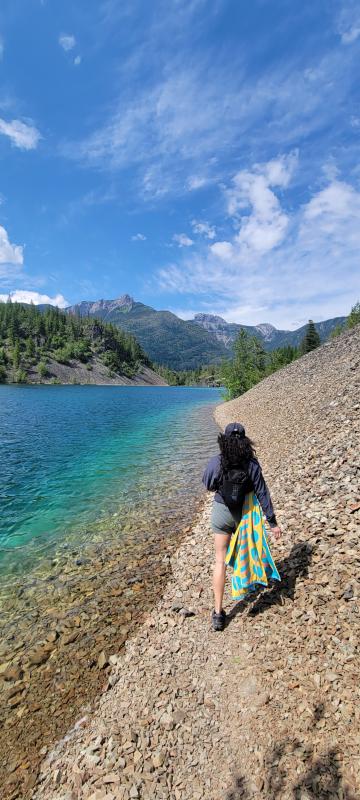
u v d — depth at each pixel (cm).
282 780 317
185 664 473
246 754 345
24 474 1602
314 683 390
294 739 345
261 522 503
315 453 1023
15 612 662
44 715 445
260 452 1495
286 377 3102
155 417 4003
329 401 1545
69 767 369
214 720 386
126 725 403
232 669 443
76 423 3419
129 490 1374
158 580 747
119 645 559
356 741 326
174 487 1405
